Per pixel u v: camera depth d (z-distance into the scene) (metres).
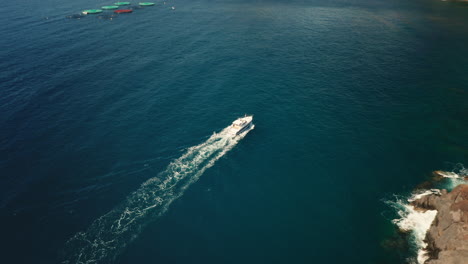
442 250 50.75
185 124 89.62
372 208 63.47
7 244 55.66
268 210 63.41
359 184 69.38
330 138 83.94
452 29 167.50
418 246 55.34
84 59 132.38
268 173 72.75
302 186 69.12
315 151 79.44
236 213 62.69
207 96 104.38
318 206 64.19
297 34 165.25
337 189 68.19
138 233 58.28
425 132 85.25
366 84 110.69
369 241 56.88
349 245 56.25
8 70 119.50
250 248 55.78
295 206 64.25
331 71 121.12
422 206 62.22
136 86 110.06
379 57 132.75
